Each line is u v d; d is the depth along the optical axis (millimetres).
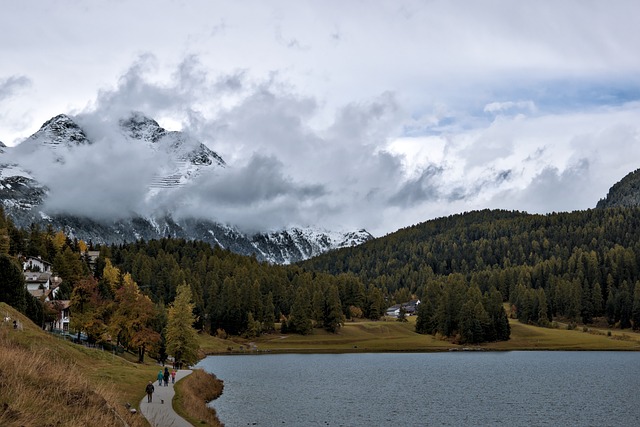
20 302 90062
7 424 21750
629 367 138750
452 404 80938
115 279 179750
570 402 83750
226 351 188125
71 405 26016
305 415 69750
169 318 109312
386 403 80812
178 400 59219
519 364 148125
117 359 82375
